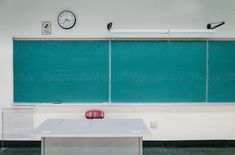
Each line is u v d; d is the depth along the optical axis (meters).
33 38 4.23
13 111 4.31
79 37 4.24
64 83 4.28
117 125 3.14
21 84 4.28
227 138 4.40
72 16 4.21
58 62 4.26
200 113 4.37
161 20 4.30
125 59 4.29
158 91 4.32
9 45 4.26
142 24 4.29
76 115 4.31
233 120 4.39
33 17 4.23
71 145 2.95
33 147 4.34
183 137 4.40
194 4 4.30
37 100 4.29
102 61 4.28
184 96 4.34
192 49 4.31
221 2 4.32
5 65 4.27
